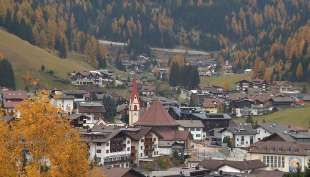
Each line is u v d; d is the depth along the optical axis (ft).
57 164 200.34
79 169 203.62
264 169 556.51
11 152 203.62
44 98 210.38
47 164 215.10
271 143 643.86
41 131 203.41
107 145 620.08
